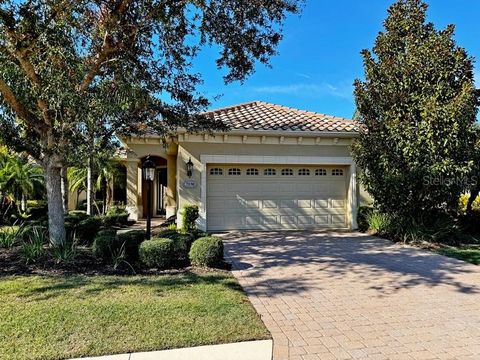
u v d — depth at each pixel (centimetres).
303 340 457
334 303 597
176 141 1395
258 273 783
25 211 1781
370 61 1280
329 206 1501
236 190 1438
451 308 577
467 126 1106
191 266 802
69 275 709
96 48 818
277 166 1466
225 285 666
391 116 1195
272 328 493
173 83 971
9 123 938
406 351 430
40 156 965
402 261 909
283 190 1469
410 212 1215
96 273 728
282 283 709
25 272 723
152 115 1012
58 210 908
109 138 1001
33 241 870
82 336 439
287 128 1417
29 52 716
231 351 420
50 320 482
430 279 745
